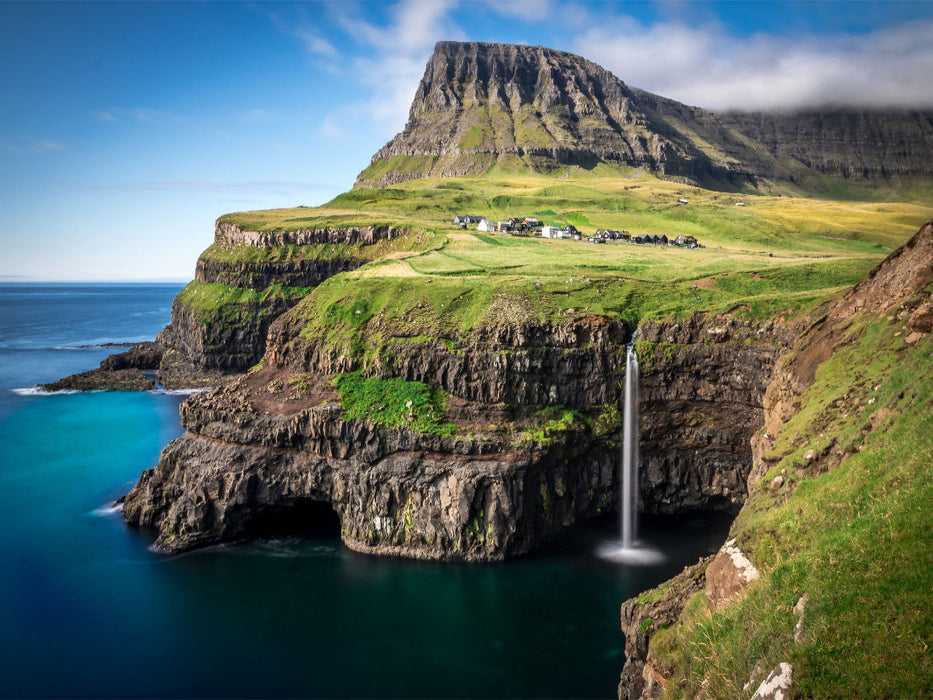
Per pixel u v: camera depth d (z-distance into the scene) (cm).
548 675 5606
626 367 8669
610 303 9594
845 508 2945
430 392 8812
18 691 5453
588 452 8706
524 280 10344
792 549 2964
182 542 8194
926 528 2345
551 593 6988
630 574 7400
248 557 7981
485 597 6931
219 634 6272
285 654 5959
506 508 7800
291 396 9219
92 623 6475
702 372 8619
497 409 8575
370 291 10594
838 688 1986
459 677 5594
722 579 3203
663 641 3175
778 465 4244
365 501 8206
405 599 6912
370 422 8412
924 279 4856
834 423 4150
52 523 8956
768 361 8212
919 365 3728
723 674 2483
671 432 8775
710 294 9894
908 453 2978
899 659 1941
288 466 8681
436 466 8112
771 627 2461
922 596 2080
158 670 5725
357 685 5503
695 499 8788
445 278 10825
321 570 7612
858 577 2331
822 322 5994
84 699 5353
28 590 7131
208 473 8569
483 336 8956
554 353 8750
